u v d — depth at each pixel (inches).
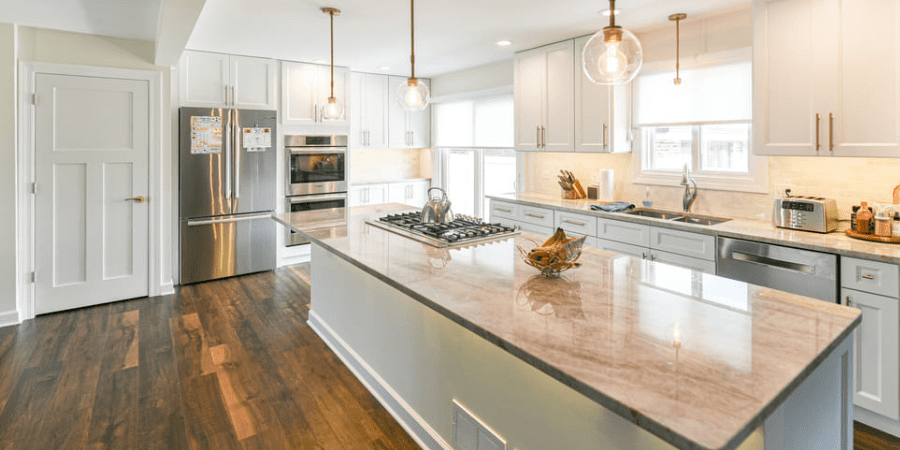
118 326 147.0
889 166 109.0
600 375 42.5
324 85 215.8
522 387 67.4
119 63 162.4
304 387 111.9
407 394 96.3
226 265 197.6
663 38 150.1
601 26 150.5
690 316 57.0
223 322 151.6
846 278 94.9
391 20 144.6
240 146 194.5
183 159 183.3
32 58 148.2
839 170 117.6
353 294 119.0
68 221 158.4
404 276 74.6
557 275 74.4
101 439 90.5
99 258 164.6
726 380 41.5
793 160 126.5
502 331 52.5
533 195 192.7
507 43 173.0
